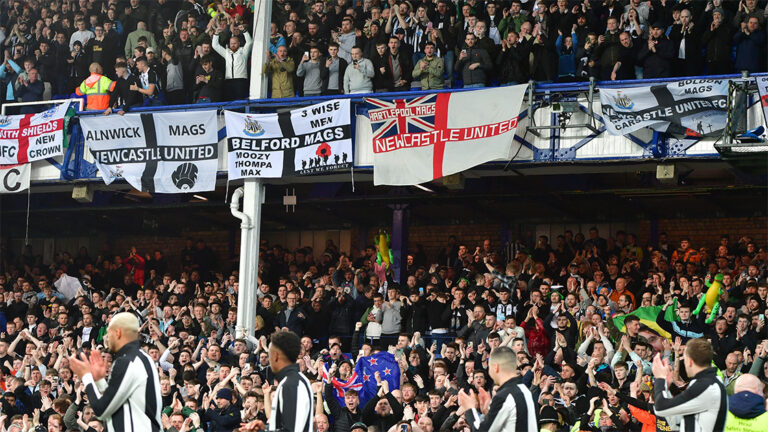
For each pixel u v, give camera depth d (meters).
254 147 31.91
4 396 28.30
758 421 14.59
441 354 27.77
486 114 29.50
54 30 38.81
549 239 40.72
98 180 33.97
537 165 30.25
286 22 35.28
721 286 27.03
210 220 43.62
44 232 46.16
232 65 33.59
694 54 29.50
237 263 43.28
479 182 34.88
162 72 34.62
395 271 35.41
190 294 34.91
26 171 34.56
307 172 31.34
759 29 28.69
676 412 13.59
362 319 31.00
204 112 32.59
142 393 13.11
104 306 33.62
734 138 26.81
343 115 31.12
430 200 35.94
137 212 41.03
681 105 27.89
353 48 31.86
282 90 32.69
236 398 26.22
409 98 30.38
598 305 28.09
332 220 43.22
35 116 34.47
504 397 13.67
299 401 13.02
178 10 38.78
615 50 29.53
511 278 30.17
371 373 26.98
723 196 34.75
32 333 33.78
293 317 31.30
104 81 34.12
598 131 28.98
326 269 36.88
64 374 29.19
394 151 30.22
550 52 30.34
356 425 22.52
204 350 28.64
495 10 32.75
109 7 38.25
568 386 23.78
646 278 31.52
